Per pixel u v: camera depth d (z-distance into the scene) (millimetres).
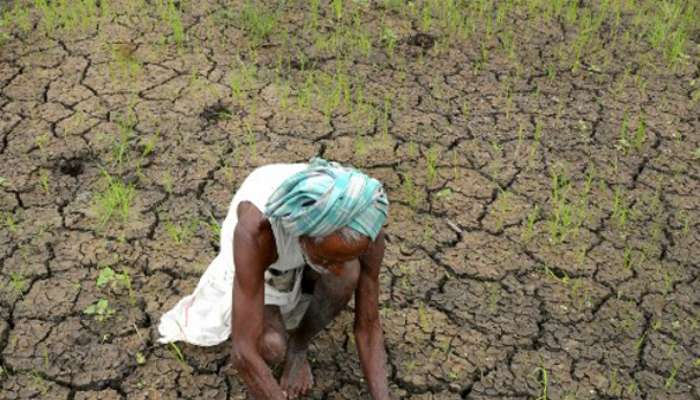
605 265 4523
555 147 5371
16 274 4215
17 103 5379
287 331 3773
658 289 4402
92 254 4359
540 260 4527
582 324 4176
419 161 5172
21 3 6395
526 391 3840
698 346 4102
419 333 4066
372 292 3488
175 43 6051
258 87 5691
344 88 5738
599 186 5082
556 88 5953
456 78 5969
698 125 5676
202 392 3723
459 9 6797
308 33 6309
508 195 4949
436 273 4398
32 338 3910
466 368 3920
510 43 6418
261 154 5113
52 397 3676
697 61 6395
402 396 3793
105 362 3820
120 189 4684
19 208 4617
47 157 4965
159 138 5172
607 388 3871
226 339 3816
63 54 5852
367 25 6477
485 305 4238
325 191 2873
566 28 6652
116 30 6141
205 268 4324
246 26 6301
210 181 4883
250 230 3154
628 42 6551
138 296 4152
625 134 5527
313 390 3773
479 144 5348
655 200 4980
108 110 5367
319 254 3004
